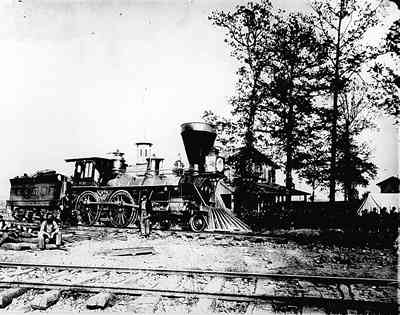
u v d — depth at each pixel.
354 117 15.98
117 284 7.96
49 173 17.00
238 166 16.36
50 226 11.83
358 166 15.80
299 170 16.56
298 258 10.51
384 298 7.14
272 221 15.63
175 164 15.28
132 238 13.08
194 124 14.66
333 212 15.11
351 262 10.12
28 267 9.32
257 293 7.42
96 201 15.88
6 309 6.95
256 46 16.42
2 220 13.98
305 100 16.27
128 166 16.02
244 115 16.16
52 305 7.09
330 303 6.81
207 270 9.11
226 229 14.66
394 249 11.81
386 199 15.39
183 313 6.66
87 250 11.33
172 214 14.28
